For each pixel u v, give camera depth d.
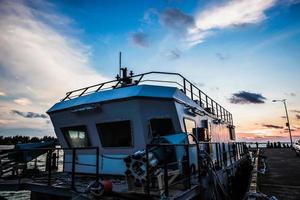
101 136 9.35
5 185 8.24
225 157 13.47
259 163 19.59
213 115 13.56
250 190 9.80
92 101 9.18
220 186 9.02
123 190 6.64
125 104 8.46
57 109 10.37
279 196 9.31
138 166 6.26
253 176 12.76
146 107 8.30
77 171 10.12
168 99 8.42
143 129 8.31
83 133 10.05
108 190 5.93
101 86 10.25
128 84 9.67
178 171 7.12
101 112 9.04
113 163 9.08
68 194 6.84
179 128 8.60
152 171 6.14
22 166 10.16
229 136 18.73
